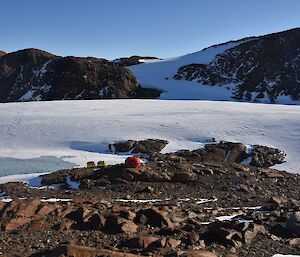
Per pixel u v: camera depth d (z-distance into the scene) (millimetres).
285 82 103500
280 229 11867
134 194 19281
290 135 36344
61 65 112062
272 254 9922
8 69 124562
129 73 104562
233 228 11062
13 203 11789
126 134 37594
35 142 37844
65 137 38469
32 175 25406
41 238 9898
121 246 9648
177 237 10375
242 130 37969
